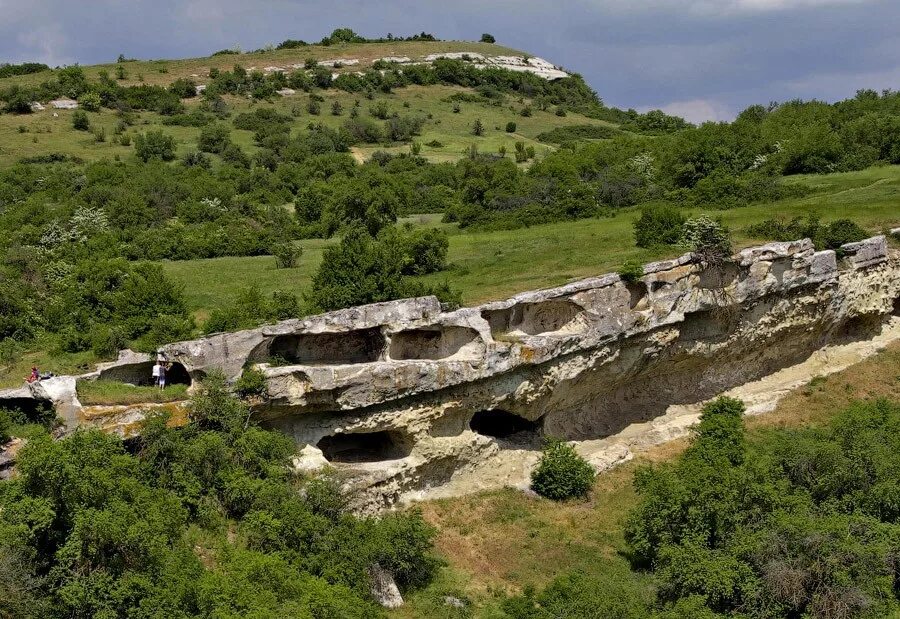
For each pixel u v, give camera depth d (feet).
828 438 116.16
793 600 87.15
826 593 87.40
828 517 97.14
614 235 180.65
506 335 122.72
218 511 93.76
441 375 112.06
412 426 112.78
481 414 131.85
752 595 87.66
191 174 267.59
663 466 118.62
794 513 96.89
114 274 137.80
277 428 107.04
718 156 234.17
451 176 279.90
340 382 104.94
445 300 125.59
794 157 238.68
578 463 120.88
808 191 213.05
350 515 98.43
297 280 163.22
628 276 129.80
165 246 193.26
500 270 158.61
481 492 119.14
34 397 94.17
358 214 221.25
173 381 106.11
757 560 90.84
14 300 132.67
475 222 220.23
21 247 170.30
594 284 127.03
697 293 137.18
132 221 211.61
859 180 219.61
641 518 103.60
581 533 112.06
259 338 105.09
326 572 89.10
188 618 76.43
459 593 96.63
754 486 98.78
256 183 271.28
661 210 168.25
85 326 127.03
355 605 83.97
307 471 104.78
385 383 107.86
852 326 168.04
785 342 156.46
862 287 161.17
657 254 146.20
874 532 95.45
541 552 107.24
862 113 274.77
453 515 113.50
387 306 112.27
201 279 165.07
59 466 78.64
